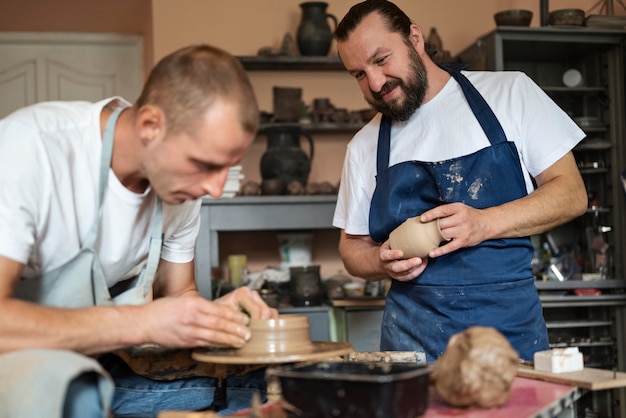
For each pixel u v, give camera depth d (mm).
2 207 1427
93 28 5355
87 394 1266
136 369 1754
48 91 5387
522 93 2373
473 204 2332
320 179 4875
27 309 1383
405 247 2242
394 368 1354
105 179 1588
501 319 2281
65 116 1566
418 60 2385
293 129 4402
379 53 2330
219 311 1530
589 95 4691
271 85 4812
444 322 2320
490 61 4348
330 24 4906
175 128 1411
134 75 5500
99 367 1243
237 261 4410
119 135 1570
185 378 1766
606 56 4547
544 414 1359
